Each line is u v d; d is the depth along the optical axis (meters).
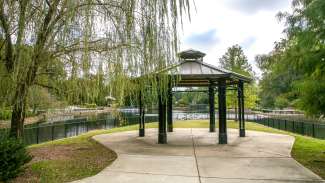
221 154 7.43
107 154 7.51
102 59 4.69
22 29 4.09
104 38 4.59
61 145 9.12
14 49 4.33
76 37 4.30
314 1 5.31
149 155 7.32
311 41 5.51
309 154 7.45
